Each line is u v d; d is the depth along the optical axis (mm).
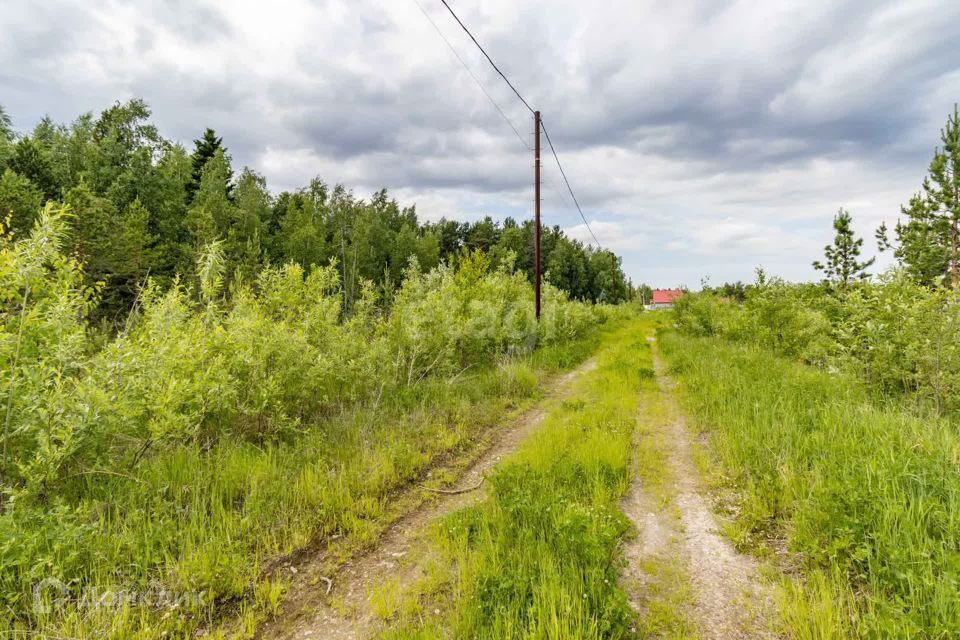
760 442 5484
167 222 37188
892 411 5613
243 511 4242
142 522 3807
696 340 18062
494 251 58125
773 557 3572
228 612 3139
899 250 22891
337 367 7785
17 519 3291
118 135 42406
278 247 45531
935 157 19703
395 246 56375
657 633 2816
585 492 4703
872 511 3279
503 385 10195
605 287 81125
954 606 2371
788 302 13086
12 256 4090
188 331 6059
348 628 3012
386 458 5652
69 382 4391
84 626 2723
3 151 30969
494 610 2854
